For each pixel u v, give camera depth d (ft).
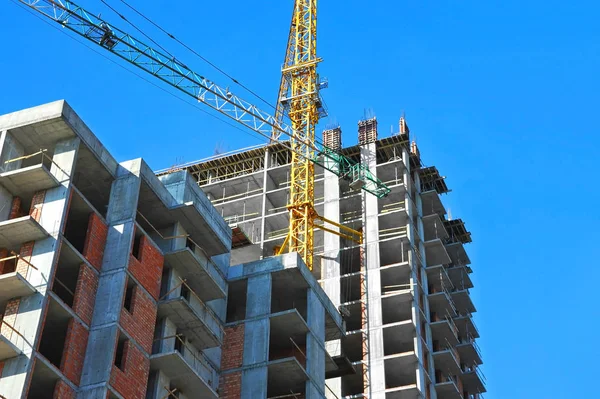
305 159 349.82
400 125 370.94
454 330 333.21
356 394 299.58
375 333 299.79
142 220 211.20
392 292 310.24
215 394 198.90
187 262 208.54
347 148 357.20
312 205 334.24
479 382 331.77
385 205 347.36
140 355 187.32
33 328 169.48
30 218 177.88
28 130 194.49
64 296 192.95
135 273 193.67
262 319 219.82
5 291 173.47
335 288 314.55
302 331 223.10
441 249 341.21
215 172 376.48
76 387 174.50
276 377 215.31
